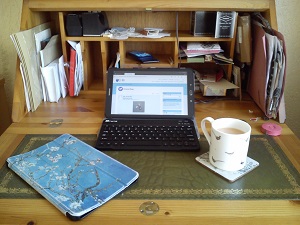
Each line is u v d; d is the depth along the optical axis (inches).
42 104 41.8
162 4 39.5
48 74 41.1
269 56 35.2
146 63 43.4
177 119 35.6
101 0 39.6
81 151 29.9
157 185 25.6
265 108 37.2
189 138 32.1
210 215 22.5
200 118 37.8
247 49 41.6
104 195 23.7
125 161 29.0
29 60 38.3
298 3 46.0
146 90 37.1
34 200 23.9
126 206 23.3
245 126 28.2
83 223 21.7
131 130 33.4
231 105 41.7
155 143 31.3
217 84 43.4
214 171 27.2
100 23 42.3
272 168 27.9
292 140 32.8
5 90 52.9
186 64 48.5
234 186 25.5
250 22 41.2
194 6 39.5
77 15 41.3
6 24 48.9
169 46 48.6
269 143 32.1
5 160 29.1
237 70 42.9
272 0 39.8
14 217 22.3
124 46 45.6
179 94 36.8
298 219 22.3
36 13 42.3
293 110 52.6
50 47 42.7
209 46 43.4
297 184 25.8
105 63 44.2
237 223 21.8
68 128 35.4
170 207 23.2
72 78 43.0
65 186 24.7
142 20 47.6
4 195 24.4
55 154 29.3
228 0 39.4
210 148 28.1
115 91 37.1
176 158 29.4
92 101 42.9
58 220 22.0
